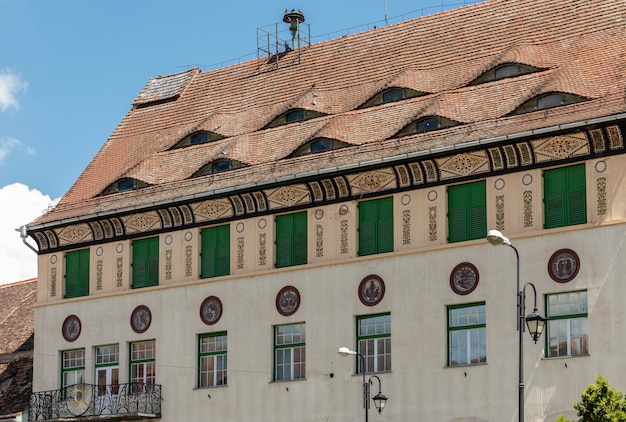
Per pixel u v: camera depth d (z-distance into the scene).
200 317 56.19
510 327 48.38
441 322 49.91
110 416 56.72
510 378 48.03
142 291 58.03
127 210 58.16
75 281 60.53
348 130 54.59
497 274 48.94
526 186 48.81
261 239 55.03
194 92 65.88
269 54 65.31
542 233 48.16
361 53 60.59
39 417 59.19
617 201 46.94
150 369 57.50
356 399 51.44
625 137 46.84
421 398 49.88
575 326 47.31
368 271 51.97
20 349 65.06
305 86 60.78
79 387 58.47
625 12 53.28
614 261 46.69
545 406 47.22
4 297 70.81
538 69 52.22
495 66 53.03
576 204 47.88
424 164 50.88
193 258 56.81
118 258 59.16
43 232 61.34
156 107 66.50
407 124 52.44
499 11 57.66
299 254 54.06
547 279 47.88
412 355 50.34
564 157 48.12
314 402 52.53
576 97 48.91
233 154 57.19
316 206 53.78
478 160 49.91
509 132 48.69
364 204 52.78
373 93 56.09
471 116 51.25
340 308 52.44
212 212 56.53
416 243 51.00
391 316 51.09
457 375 49.22
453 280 49.91
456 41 57.50
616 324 46.28
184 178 58.28
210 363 55.97
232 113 62.12
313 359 52.84
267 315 54.31
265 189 54.72
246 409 54.25
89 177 63.38
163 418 56.50
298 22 66.38
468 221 50.09
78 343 59.66
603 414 40.19
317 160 53.91
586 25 53.84
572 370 46.84
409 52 58.69
